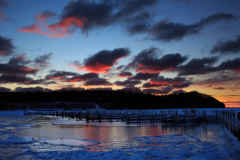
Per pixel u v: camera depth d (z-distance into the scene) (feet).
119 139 59.26
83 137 63.72
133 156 38.22
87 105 427.74
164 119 128.98
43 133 74.08
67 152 41.83
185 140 55.57
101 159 36.50
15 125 110.22
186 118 129.59
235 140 53.78
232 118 64.08
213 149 42.98
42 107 420.77
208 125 101.30
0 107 422.82
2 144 51.55
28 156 39.70
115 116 155.63
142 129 86.28
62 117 210.18
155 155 38.83
